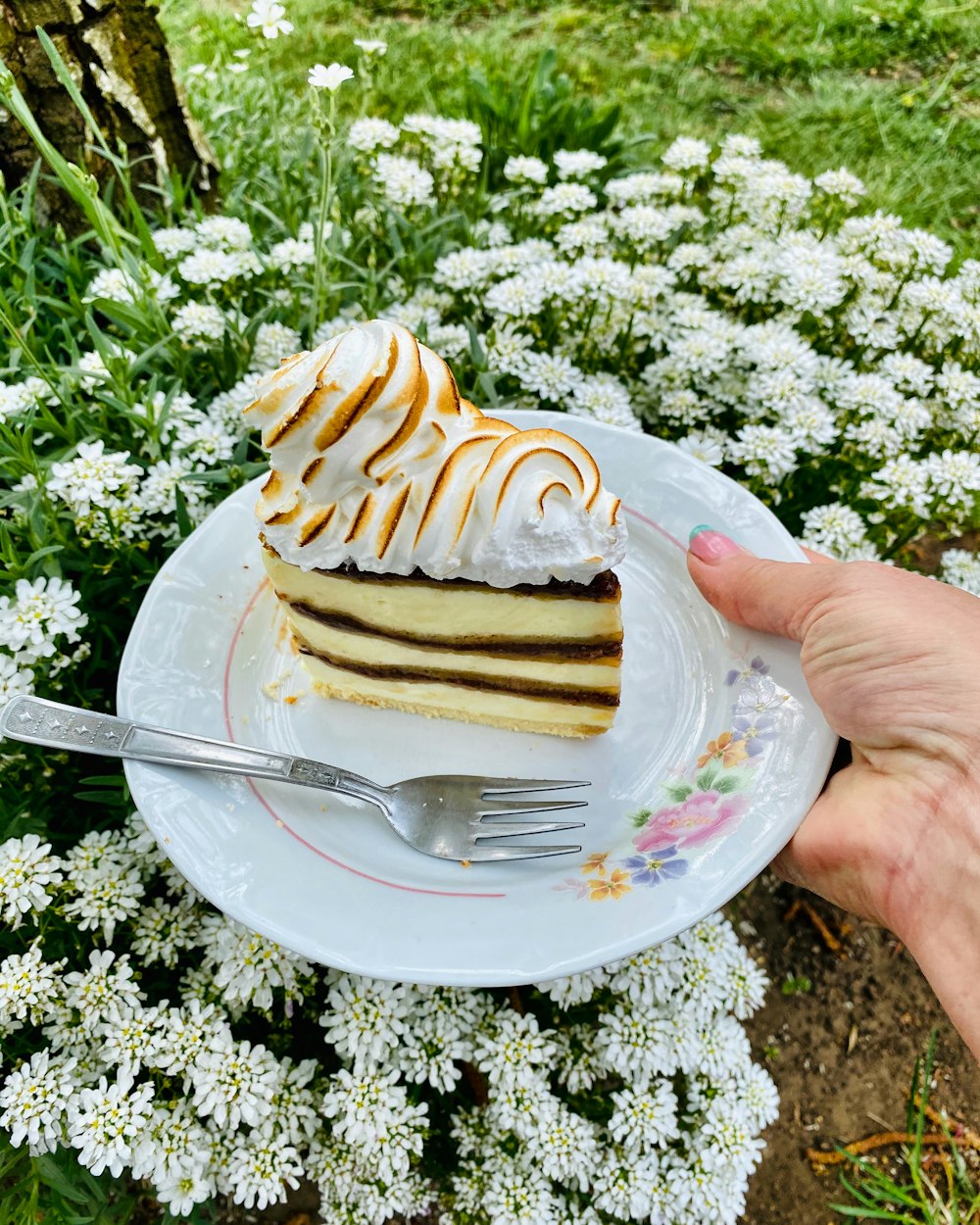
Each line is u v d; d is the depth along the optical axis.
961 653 0.23
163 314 0.34
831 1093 0.33
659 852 0.23
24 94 0.37
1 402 0.29
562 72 0.73
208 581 0.28
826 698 0.24
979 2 0.82
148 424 0.30
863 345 0.37
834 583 0.25
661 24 0.81
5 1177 0.26
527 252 0.37
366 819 0.25
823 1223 0.31
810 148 0.66
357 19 0.78
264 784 0.25
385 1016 0.25
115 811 0.29
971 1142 0.33
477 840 0.24
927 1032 0.35
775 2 0.83
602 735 0.27
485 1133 0.28
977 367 0.38
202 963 0.27
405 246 0.41
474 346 0.34
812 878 0.26
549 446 0.23
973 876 0.22
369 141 0.39
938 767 0.23
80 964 0.27
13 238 0.33
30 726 0.24
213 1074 0.24
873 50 0.78
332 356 0.23
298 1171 0.24
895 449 0.34
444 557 0.24
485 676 0.27
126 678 0.26
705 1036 0.27
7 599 0.27
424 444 0.24
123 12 0.38
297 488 0.24
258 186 0.46
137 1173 0.23
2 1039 0.25
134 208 0.35
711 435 0.36
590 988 0.26
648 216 0.39
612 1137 0.28
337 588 0.26
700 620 0.28
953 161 0.65
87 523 0.29
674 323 0.38
